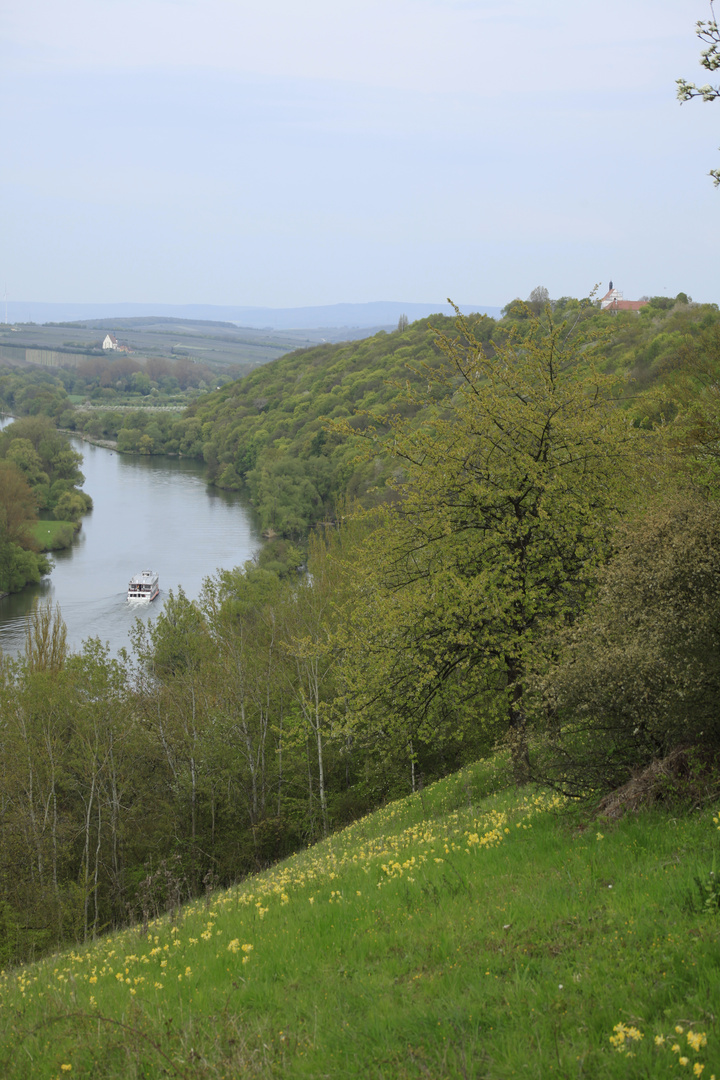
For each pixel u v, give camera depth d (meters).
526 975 5.51
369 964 6.72
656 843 7.63
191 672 35.09
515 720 16.05
